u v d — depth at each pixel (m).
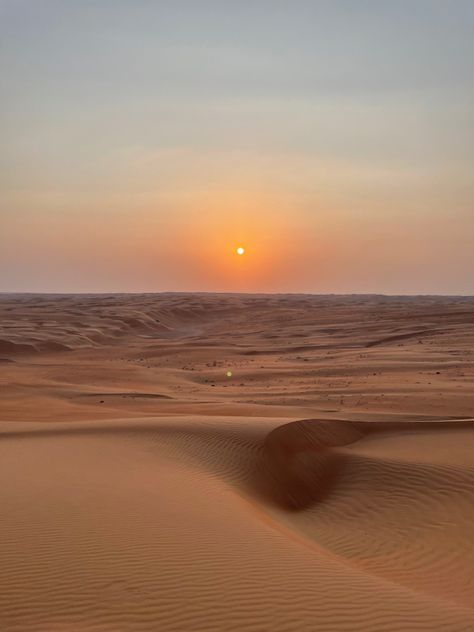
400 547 12.66
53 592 7.36
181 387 43.53
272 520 13.22
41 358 67.88
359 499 15.88
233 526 10.80
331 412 28.53
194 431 19.92
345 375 45.50
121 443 18.91
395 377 42.53
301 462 18.78
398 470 17.41
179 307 173.62
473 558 12.04
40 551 8.73
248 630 6.70
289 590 7.87
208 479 15.46
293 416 27.14
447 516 14.31
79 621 6.66
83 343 83.44
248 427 20.16
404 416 26.77
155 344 85.56
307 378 45.22
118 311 146.50
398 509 14.95
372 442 21.06
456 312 118.06
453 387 36.44
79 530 9.76
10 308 175.50
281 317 145.12
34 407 32.94
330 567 9.02
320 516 15.03
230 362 60.47
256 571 8.45
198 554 8.98
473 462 17.61
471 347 62.22
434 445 20.05
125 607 7.05
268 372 49.09
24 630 6.41
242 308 191.50
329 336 88.94
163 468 16.02
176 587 7.68
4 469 14.98
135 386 44.47
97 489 12.88
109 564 8.32
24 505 11.24
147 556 8.72
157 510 11.36
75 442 19.08
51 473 14.56
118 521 10.40
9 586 7.49
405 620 7.27
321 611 7.32
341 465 18.64
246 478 16.91
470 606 9.50
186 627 6.67
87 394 37.91
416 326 93.62
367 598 7.83
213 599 7.41
